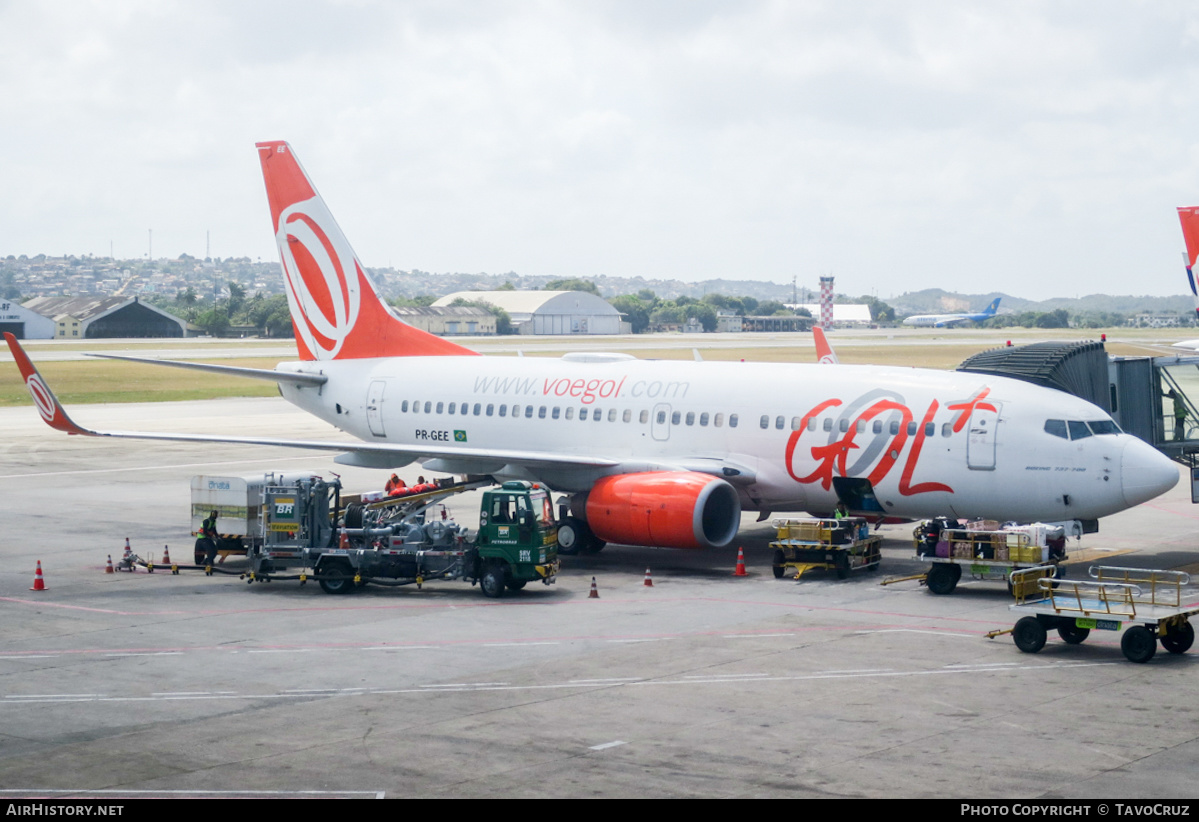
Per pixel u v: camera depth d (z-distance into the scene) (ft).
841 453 112.16
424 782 55.52
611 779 55.83
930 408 108.99
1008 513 106.63
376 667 77.00
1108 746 60.44
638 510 111.34
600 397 129.18
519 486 100.68
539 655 79.97
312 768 57.57
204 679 74.23
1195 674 74.84
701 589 103.71
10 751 60.29
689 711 66.90
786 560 108.27
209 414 277.03
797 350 527.81
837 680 73.36
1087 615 78.74
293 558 103.60
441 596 100.78
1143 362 120.98
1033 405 105.29
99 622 90.58
